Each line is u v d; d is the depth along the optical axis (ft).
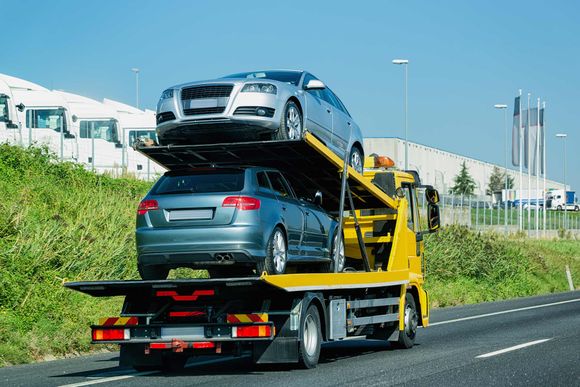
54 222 74.23
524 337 56.59
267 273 41.81
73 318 57.93
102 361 48.03
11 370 43.47
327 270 51.90
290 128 47.70
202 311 41.06
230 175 42.24
